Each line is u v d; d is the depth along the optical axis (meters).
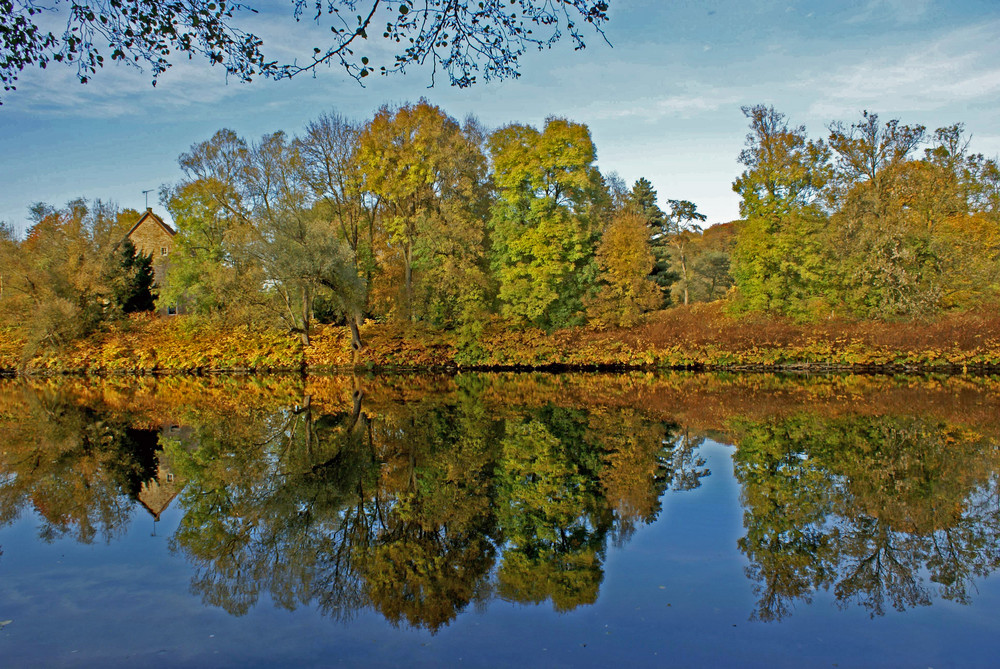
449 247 29.23
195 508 7.97
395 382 25.45
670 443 11.65
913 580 5.50
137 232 46.09
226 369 31.80
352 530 7.06
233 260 29.55
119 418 16.02
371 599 5.26
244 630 4.71
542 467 9.95
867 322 27.59
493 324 30.33
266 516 7.59
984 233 29.66
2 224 31.77
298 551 6.42
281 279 27.50
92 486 9.05
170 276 34.16
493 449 11.38
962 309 27.36
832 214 31.30
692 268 57.31
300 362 31.16
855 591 5.29
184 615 4.97
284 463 10.45
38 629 4.73
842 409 15.52
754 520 7.14
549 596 5.24
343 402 18.73
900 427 12.78
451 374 28.95
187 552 6.42
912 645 4.36
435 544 6.59
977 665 4.09
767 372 26.95
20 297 30.73
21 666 4.17
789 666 4.09
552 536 6.77
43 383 27.06
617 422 14.15
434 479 9.28
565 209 30.39
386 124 30.41
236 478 9.45
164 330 32.75
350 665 4.16
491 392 21.05
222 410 17.38
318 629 4.70
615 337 29.59
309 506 7.99
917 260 28.05
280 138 30.94
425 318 31.75
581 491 8.50
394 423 14.41
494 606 5.09
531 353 29.58
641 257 29.88
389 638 4.55
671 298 45.41
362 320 33.69
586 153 29.72
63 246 31.67
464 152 30.69
